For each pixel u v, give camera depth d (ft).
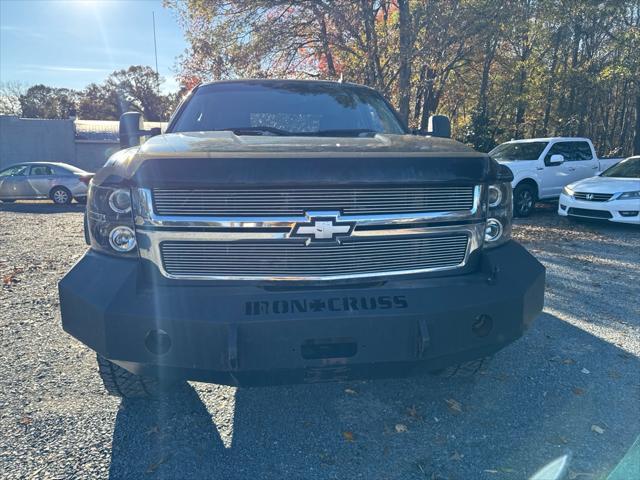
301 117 13.71
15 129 103.55
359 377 8.99
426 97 65.87
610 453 9.46
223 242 8.62
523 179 42.83
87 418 10.62
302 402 11.43
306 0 53.52
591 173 46.39
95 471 8.95
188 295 8.57
